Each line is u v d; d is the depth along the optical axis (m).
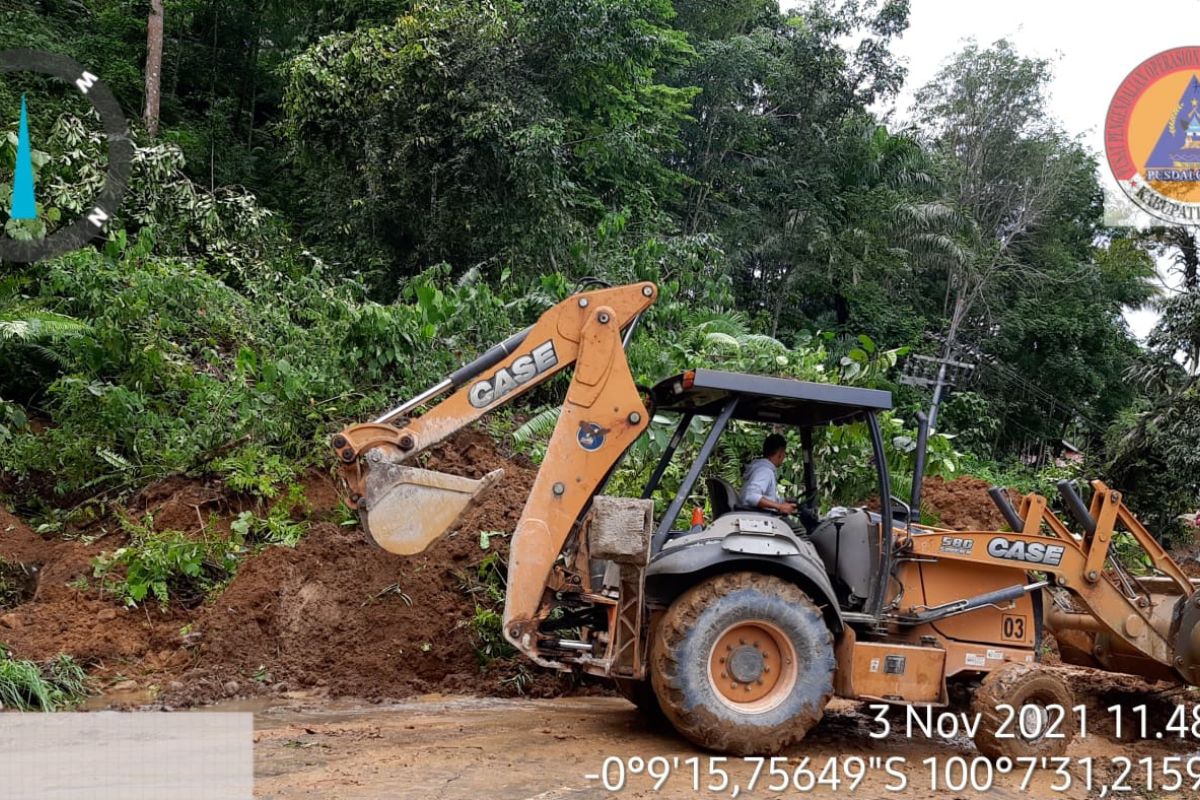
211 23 28.06
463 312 12.48
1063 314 33.62
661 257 17.25
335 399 10.58
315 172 20.73
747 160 29.94
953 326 31.22
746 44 29.09
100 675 7.20
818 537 6.59
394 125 18.88
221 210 16.42
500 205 18.33
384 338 11.22
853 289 29.81
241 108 28.11
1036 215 34.03
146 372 10.84
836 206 29.88
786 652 5.75
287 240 17.36
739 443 9.69
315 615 7.82
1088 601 6.57
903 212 29.98
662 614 5.96
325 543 8.31
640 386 6.72
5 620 7.48
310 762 5.23
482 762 5.35
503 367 5.98
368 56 18.97
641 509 5.59
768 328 27.94
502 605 8.08
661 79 27.89
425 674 7.62
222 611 7.62
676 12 29.80
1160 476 16.36
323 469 9.81
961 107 35.09
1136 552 12.62
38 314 11.02
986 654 6.35
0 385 11.60
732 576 5.75
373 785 4.81
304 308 14.46
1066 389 33.97
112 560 8.16
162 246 15.05
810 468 7.05
